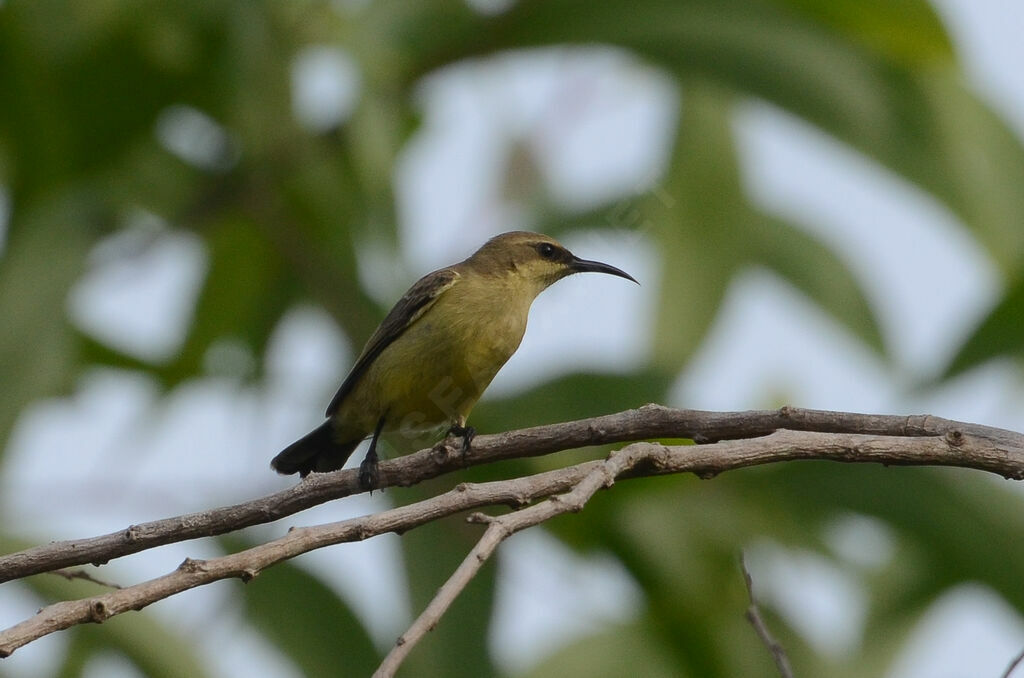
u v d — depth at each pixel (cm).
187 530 788
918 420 788
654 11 1267
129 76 1348
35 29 1311
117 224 1381
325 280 1427
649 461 764
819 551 1346
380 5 1313
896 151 1276
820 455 768
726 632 1325
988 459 754
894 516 1230
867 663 1336
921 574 1300
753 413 804
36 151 1381
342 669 1245
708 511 1288
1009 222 1279
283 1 1278
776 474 1270
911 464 764
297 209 1454
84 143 1390
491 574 1254
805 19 1263
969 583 1241
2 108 1359
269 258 1542
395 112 1318
